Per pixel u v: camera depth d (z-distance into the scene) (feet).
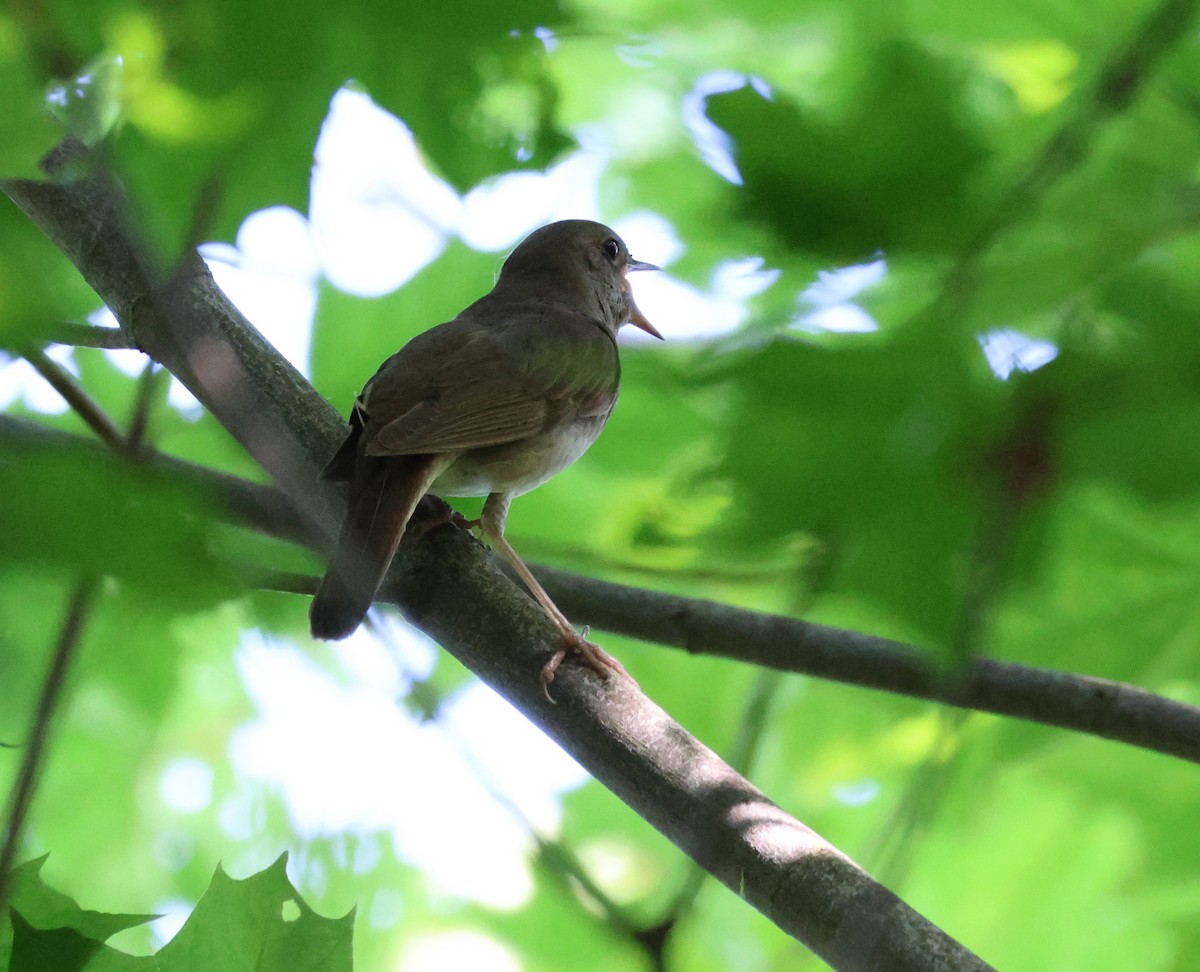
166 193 15.92
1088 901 40.22
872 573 10.57
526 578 30.63
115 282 25.41
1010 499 10.45
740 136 13.29
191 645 38.47
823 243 13.05
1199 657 28.63
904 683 28.32
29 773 20.59
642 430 32.83
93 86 16.33
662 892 43.14
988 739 36.83
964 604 10.43
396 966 46.65
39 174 16.69
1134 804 37.35
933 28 25.59
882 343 11.24
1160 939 39.58
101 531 13.75
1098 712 27.50
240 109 15.37
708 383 11.94
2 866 21.07
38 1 15.47
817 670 28.81
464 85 19.58
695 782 21.48
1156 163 13.62
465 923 46.83
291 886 22.44
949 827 38.47
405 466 30.50
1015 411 10.52
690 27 34.55
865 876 19.93
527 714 23.31
